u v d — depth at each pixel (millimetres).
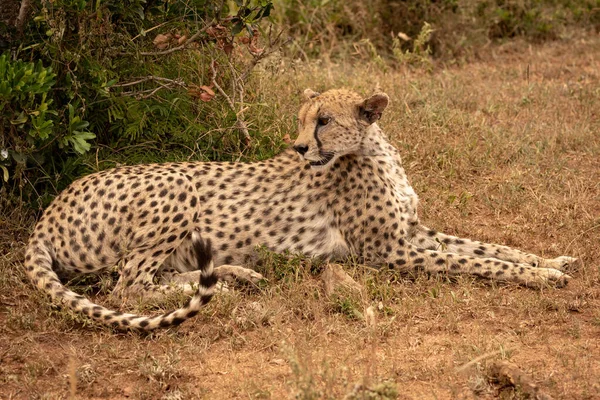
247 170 10625
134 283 9844
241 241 10352
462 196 12328
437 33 19188
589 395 7789
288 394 7805
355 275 10273
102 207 9953
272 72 14406
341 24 19312
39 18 10938
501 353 8406
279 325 9070
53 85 11516
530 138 14344
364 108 10453
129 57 12242
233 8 14688
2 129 10812
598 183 12766
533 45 20312
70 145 11648
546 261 10617
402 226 10578
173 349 8781
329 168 10539
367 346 8781
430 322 9258
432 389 7957
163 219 9984
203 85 12672
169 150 12375
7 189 11383
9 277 10047
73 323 9289
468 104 16156
